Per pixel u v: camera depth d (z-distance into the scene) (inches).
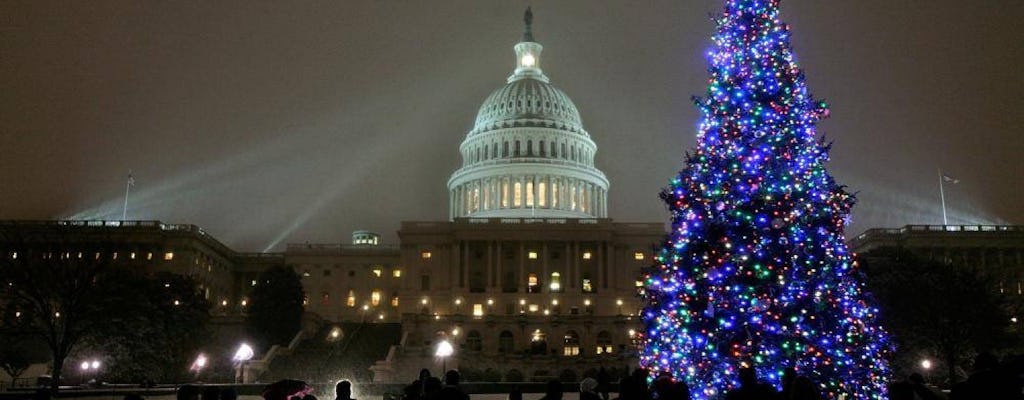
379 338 4453.7
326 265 6092.5
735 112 1318.9
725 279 1266.0
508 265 5546.3
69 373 3366.1
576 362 3991.1
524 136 6756.9
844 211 1307.8
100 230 5265.8
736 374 1237.1
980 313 3019.2
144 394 2628.0
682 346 1330.0
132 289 3390.7
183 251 5339.6
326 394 2684.5
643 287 1558.8
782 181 1262.3
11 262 3100.4
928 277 3090.6
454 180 6781.5
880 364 1262.3
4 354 3353.8
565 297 5349.4
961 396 577.6
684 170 1405.0
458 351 3892.7
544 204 6441.9
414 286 5487.2
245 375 3654.0
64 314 3159.5
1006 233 5007.4
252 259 6230.3
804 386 628.1
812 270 1234.0
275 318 4333.2
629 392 719.7
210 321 4495.6
